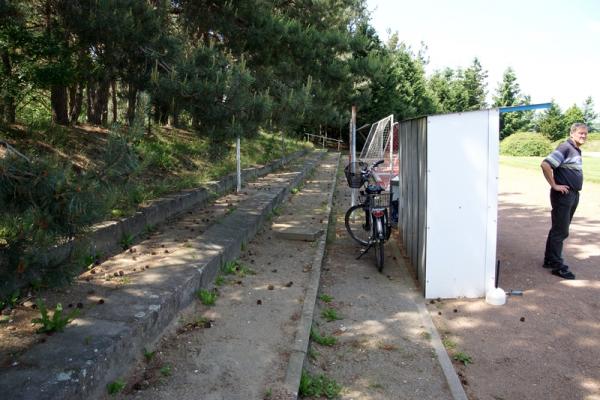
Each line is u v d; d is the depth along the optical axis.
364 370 3.86
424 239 5.46
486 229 5.34
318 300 5.31
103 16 6.18
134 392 3.14
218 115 6.35
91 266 4.86
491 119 5.16
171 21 9.15
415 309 5.12
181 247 5.73
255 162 15.02
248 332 4.16
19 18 6.48
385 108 33.03
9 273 2.45
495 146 5.21
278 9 12.99
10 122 7.84
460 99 53.16
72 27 6.63
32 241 2.46
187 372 3.45
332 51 11.16
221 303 4.81
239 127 6.35
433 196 5.28
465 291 5.43
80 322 3.51
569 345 4.33
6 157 2.38
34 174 2.38
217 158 7.41
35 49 7.02
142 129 3.06
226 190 10.59
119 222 5.67
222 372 3.47
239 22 9.98
